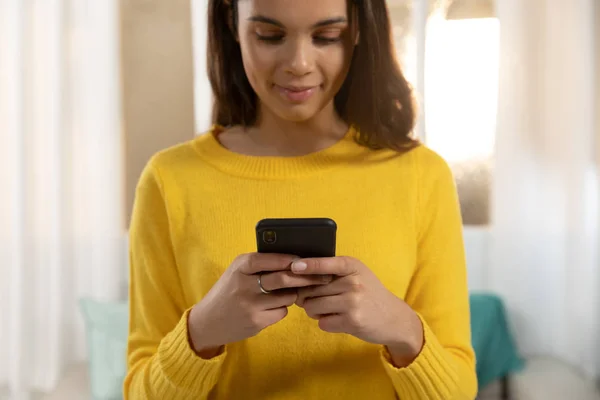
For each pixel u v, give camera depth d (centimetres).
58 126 173
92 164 177
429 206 73
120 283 181
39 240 179
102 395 153
